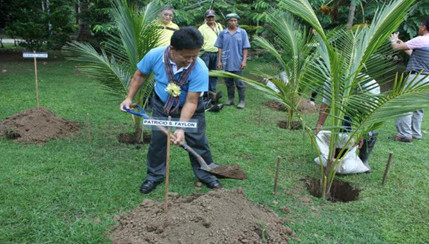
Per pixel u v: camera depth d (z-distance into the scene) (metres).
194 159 3.35
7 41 17.47
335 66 2.73
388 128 5.80
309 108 6.76
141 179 3.47
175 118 2.96
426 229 2.84
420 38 4.69
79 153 4.03
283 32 5.49
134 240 2.39
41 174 3.46
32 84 7.65
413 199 3.34
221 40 6.60
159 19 4.36
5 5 11.80
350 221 2.91
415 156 4.50
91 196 3.08
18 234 2.51
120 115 5.66
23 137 4.33
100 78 4.21
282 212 3.00
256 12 9.48
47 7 12.77
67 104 6.16
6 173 3.43
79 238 2.50
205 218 2.44
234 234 2.42
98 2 11.82
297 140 4.94
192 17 9.09
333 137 3.18
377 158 4.40
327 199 3.43
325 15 8.09
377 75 3.32
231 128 5.36
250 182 3.55
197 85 2.76
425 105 2.39
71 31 12.74
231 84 6.79
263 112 6.47
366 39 3.05
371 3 8.27
